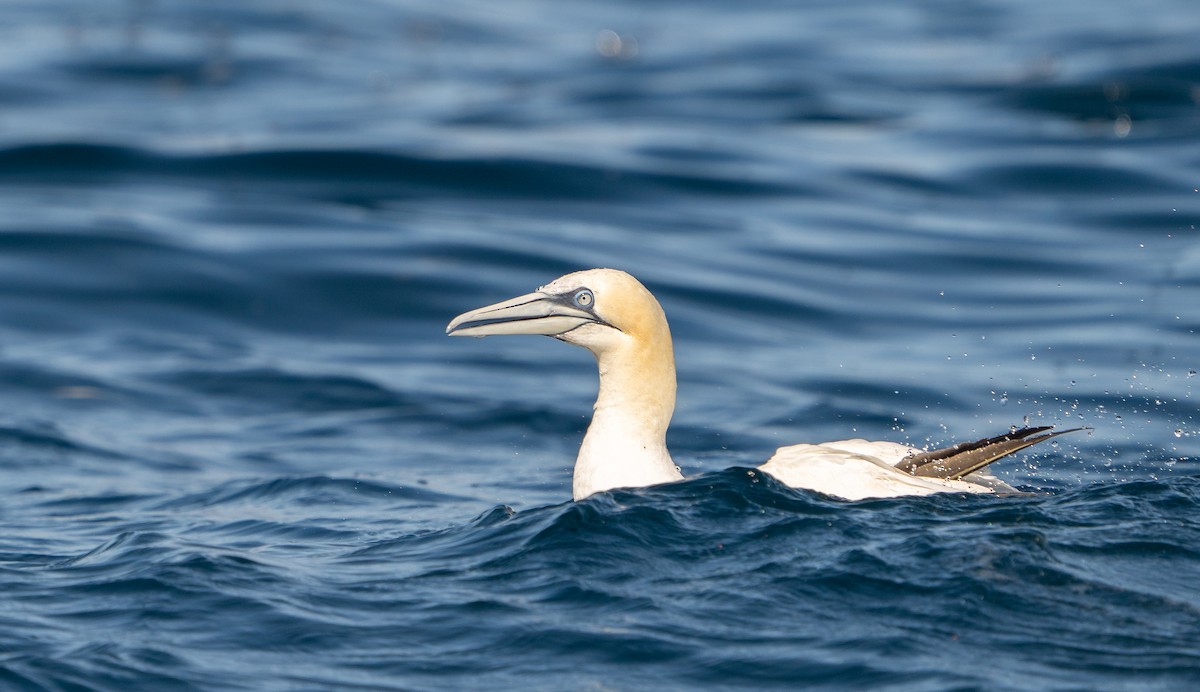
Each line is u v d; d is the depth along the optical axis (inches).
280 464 713.0
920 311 996.6
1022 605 406.9
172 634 413.7
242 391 845.2
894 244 1125.1
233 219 1130.0
